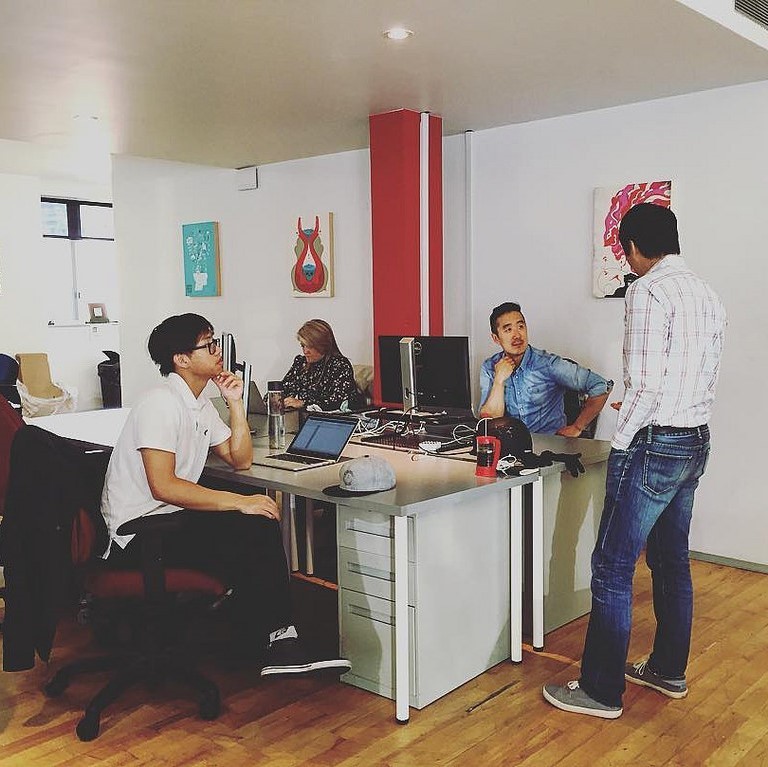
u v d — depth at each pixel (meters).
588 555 3.53
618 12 3.17
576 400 4.22
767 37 3.66
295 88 4.25
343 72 3.96
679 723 2.67
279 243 6.55
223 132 5.35
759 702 2.81
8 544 2.55
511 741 2.56
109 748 2.56
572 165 4.84
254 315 6.83
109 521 2.85
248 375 3.74
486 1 3.05
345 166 6.02
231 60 3.76
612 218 4.66
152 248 7.59
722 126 4.25
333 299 6.23
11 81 4.11
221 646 2.94
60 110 4.75
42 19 3.21
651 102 4.49
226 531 2.80
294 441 3.47
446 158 5.43
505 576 3.08
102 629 3.31
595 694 2.72
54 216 10.34
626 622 2.66
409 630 2.75
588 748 2.52
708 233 4.34
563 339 4.98
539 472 3.06
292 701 2.84
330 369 5.07
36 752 2.54
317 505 5.03
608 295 4.71
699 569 4.29
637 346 2.50
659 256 2.60
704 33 3.42
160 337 2.93
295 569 4.21
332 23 3.28
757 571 4.25
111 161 7.84
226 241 6.97
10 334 9.11
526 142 5.02
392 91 4.30
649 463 2.56
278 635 2.85
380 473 2.74
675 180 4.43
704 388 2.58
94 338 10.41
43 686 2.99
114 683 2.72
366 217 5.94
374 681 2.87
